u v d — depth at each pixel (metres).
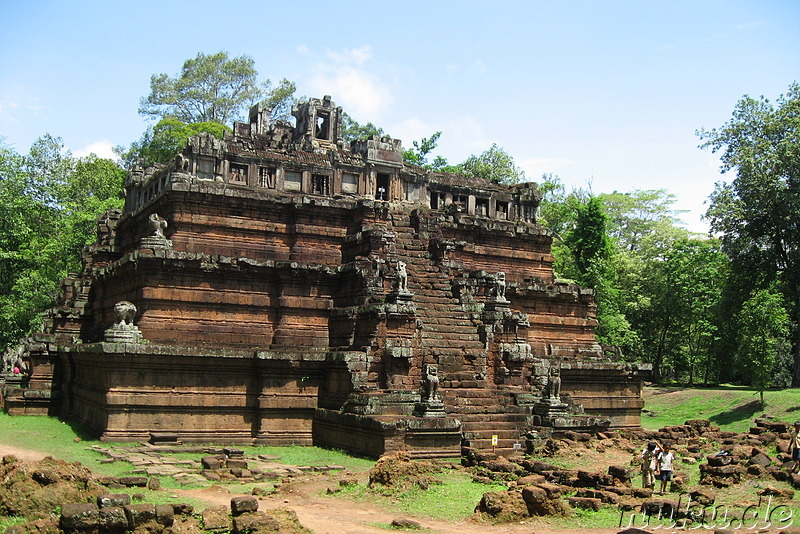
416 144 88.62
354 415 35.72
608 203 109.12
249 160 46.19
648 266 91.25
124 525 18.20
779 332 62.75
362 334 39.53
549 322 51.34
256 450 36.94
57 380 47.84
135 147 90.56
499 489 27.41
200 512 21.42
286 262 42.19
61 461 21.84
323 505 24.88
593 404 49.03
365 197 48.31
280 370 39.16
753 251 68.69
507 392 40.88
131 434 36.72
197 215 43.25
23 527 17.50
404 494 26.20
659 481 28.45
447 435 35.19
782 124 65.88
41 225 77.44
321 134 57.69
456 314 42.59
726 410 59.41
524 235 52.91
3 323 69.19
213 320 41.03
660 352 86.06
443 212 50.81
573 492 26.19
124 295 43.62
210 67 91.62
